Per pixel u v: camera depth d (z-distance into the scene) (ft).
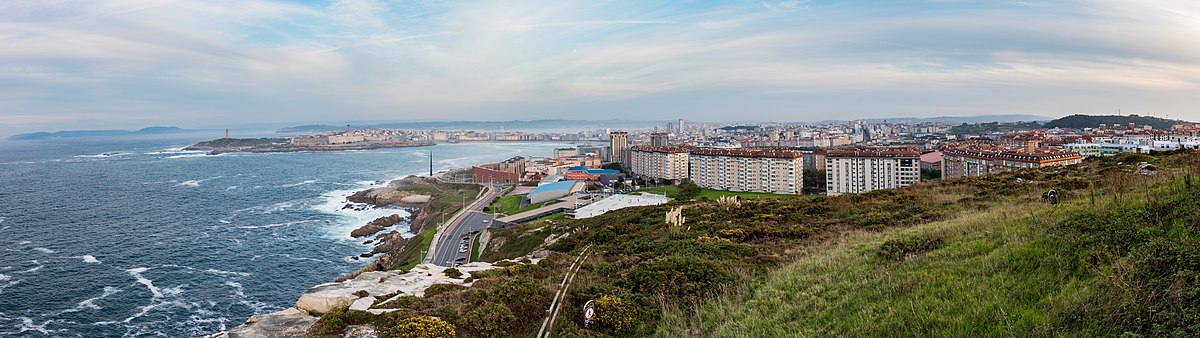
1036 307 41.34
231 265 305.73
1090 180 132.16
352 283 68.33
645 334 57.57
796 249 95.96
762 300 60.08
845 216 141.28
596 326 58.75
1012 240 59.72
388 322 54.03
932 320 42.65
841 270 66.33
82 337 201.26
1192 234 46.03
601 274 80.02
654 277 70.54
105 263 300.20
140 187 652.07
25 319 216.33
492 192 625.41
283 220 453.99
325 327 53.62
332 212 505.66
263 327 55.93
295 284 276.62
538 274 79.56
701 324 57.06
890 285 53.47
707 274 72.08
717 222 146.41
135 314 226.17
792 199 196.54
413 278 73.46
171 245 347.15
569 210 406.62
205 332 210.18
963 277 51.39
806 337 46.65
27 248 331.98
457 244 338.13
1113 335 34.88
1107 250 47.16
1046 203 92.07
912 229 90.94
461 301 60.90
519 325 57.52
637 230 154.92
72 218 437.99
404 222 480.64
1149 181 88.43
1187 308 33.73
